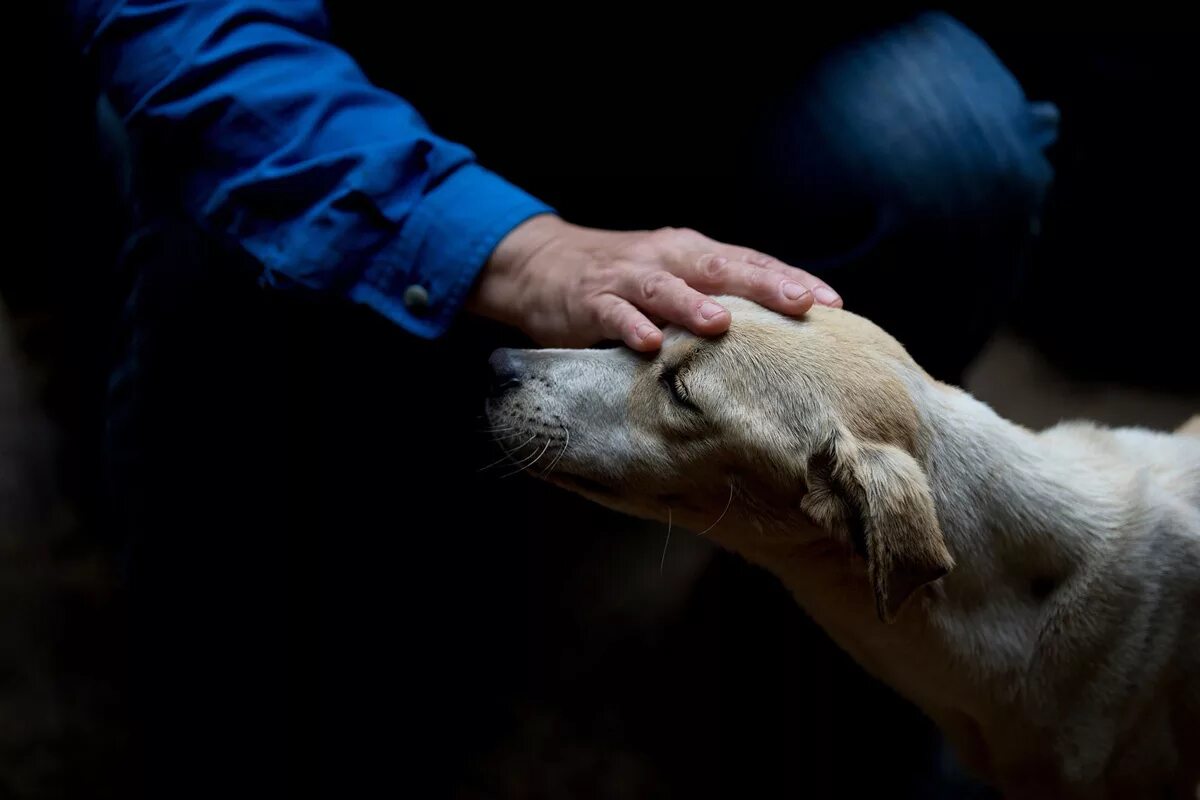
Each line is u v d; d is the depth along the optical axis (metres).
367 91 1.34
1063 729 1.34
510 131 1.50
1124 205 1.83
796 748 1.57
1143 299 1.83
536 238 1.32
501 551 1.66
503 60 1.47
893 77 1.45
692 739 1.58
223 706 1.50
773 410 1.27
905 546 1.24
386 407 1.49
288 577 1.48
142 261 1.42
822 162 1.45
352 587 1.52
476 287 1.33
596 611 1.65
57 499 1.72
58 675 1.61
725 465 1.29
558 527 1.70
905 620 1.32
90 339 1.76
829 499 1.26
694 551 1.69
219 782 1.52
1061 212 1.85
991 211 1.45
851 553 1.28
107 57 1.33
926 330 1.51
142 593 1.48
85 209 1.70
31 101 1.77
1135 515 1.32
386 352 1.47
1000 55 1.74
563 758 1.57
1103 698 1.32
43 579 1.67
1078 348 1.87
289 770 1.52
